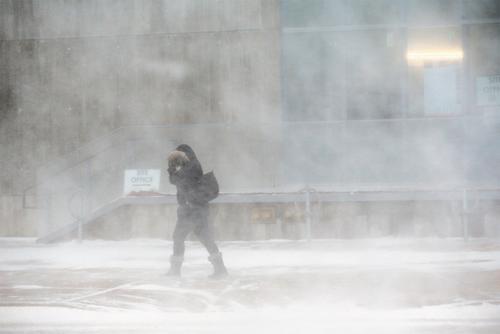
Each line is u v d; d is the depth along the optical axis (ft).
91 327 60.29
